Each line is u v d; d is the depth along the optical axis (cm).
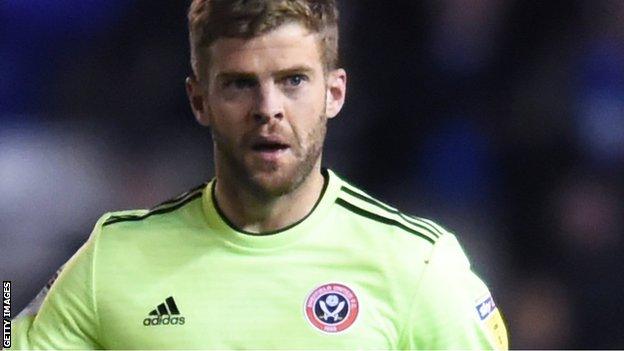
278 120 909
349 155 1873
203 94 955
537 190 1870
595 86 1903
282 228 968
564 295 1838
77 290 980
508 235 1861
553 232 1856
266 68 904
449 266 978
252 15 900
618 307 1828
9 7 1909
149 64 1894
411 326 959
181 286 971
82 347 981
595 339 1822
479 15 1922
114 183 1872
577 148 1877
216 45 918
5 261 1802
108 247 991
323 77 931
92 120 1889
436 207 1869
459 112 1889
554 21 1919
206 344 957
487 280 1852
